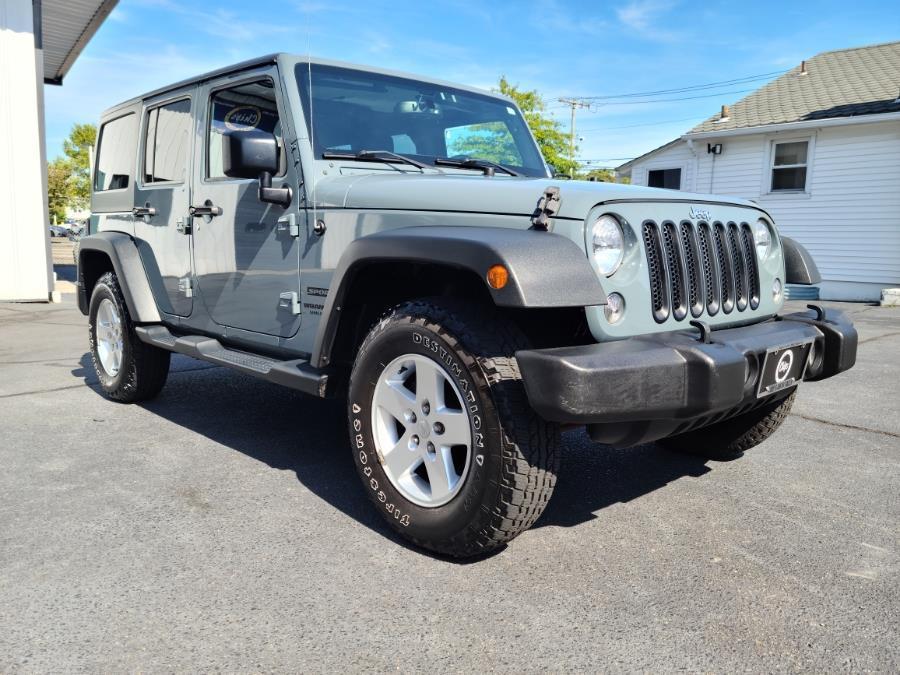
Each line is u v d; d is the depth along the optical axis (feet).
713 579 7.70
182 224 12.62
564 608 7.04
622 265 7.77
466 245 7.25
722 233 9.07
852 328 9.61
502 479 7.29
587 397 6.72
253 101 11.07
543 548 8.44
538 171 12.86
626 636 6.57
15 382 17.46
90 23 42.91
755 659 6.23
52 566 7.82
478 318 7.67
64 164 149.59
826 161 49.37
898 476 11.14
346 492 10.16
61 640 6.42
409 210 8.63
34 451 11.91
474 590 7.39
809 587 7.54
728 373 7.29
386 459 8.52
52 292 36.35
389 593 7.30
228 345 12.27
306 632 6.58
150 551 8.21
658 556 8.25
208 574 7.68
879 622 6.86
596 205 7.60
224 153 9.40
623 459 11.95
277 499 9.86
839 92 53.42
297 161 10.07
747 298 9.41
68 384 17.24
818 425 14.19
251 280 11.05
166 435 12.90
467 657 6.21
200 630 6.59
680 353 7.29
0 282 35.35
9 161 34.86
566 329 8.14
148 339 13.38
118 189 15.17
